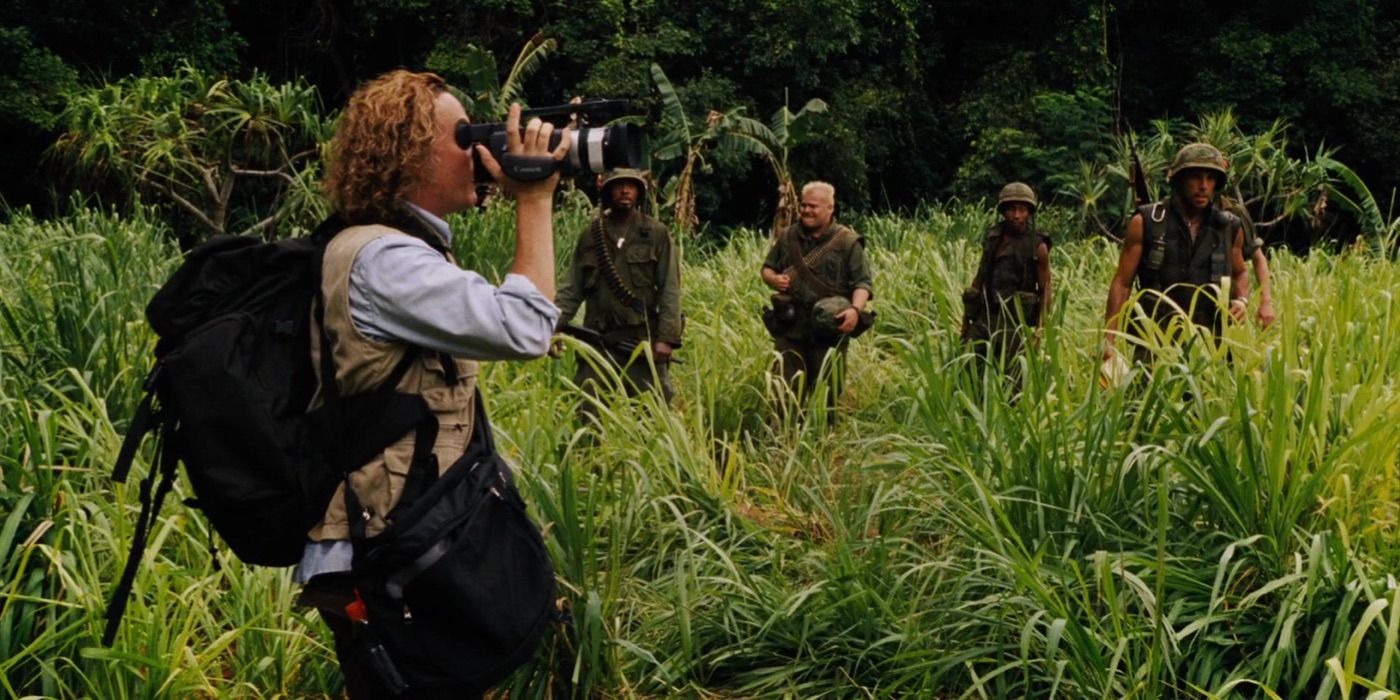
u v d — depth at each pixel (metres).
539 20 21.33
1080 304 9.80
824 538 4.82
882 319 9.55
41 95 16.92
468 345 2.46
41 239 8.72
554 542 3.71
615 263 6.56
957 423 4.37
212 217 14.01
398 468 2.49
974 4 24.86
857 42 21.30
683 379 7.43
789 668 3.85
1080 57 23.88
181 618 3.95
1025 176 22.19
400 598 2.49
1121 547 3.73
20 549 3.74
